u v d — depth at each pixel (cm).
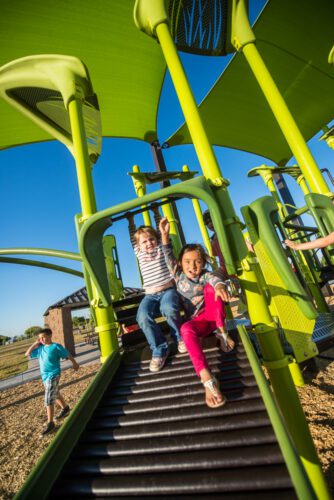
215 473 117
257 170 754
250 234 223
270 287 221
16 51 482
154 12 270
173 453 133
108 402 180
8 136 604
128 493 119
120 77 593
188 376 181
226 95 766
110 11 480
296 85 761
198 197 174
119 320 270
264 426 132
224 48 585
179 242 449
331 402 320
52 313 1240
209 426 139
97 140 386
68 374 817
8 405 639
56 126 344
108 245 366
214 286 182
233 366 176
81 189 244
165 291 221
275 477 109
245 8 366
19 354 2334
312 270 540
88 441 152
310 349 215
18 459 364
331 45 670
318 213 293
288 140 348
